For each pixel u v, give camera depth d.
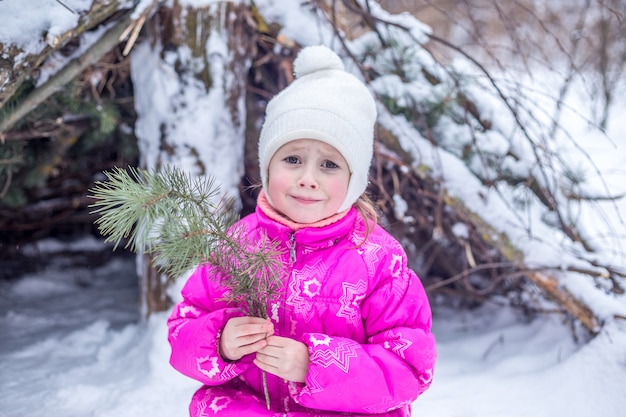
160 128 2.85
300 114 1.59
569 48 5.70
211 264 1.44
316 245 1.61
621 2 5.55
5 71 2.08
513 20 3.34
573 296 2.82
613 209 4.64
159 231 1.38
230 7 2.82
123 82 3.36
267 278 1.47
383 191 3.07
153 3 2.51
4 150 3.20
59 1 2.13
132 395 2.55
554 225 3.35
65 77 2.50
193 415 1.62
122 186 1.35
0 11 2.11
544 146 3.21
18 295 4.03
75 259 4.59
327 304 1.57
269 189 1.63
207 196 1.42
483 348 3.13
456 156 3.21
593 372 2.53
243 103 2.99
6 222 4.18
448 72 3.02
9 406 2.49
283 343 1.47
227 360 1.51
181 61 2.80
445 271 3.80
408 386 1.50
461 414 2.47
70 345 3.14
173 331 1.62
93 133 3.67
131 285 4.28
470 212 2.96
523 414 2.47
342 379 1.45
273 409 1.60
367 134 1.66
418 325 1.59
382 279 1.61
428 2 3.37
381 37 3.20
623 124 7.18
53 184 4.11
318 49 1.75
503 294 3.54
